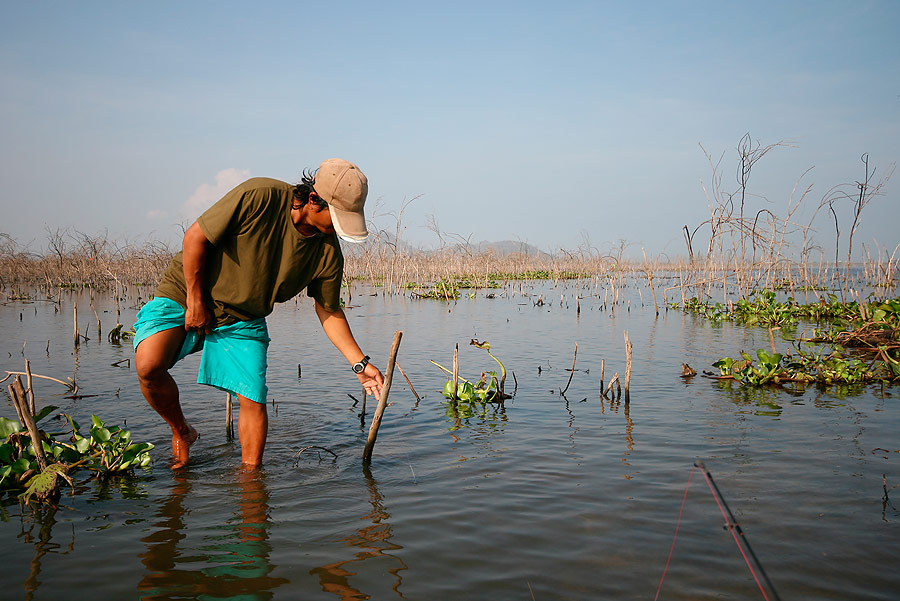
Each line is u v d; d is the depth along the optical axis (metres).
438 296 20.47
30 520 3.14
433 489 3.59
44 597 2.39
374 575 2.59
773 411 5.40
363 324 12.48
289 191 3.82
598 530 3.03
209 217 3.65
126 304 17.06
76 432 4.09
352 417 5.27
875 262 17.94
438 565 2.67
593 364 7.86
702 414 5.31
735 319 13.59
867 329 9.94
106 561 2.69
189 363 7.67
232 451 4.34
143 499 3.44
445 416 5.30
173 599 2.39
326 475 3.84
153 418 5.09
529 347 9.34
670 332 11.30
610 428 4.88
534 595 2.44
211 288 3.86
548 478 3.76
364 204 3.75
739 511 3.24
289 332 11.16
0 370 7.19
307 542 2.89
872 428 4.83
